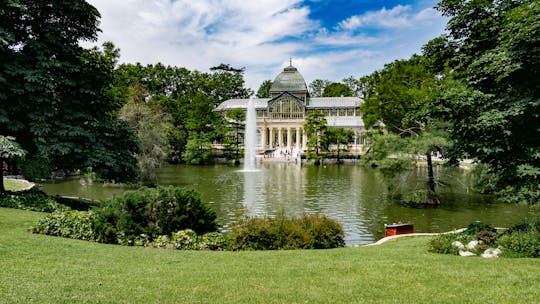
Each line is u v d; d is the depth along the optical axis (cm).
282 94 9094
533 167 1154
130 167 2014
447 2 1541
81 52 1906
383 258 956
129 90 4888
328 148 7625
